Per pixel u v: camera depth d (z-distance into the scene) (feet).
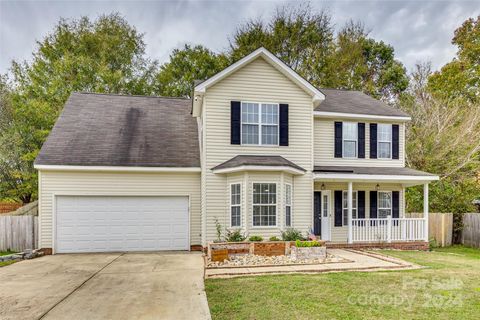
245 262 32.99
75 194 40.81
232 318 17.90
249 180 38.88
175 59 99.04
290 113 43.96
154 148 44.78
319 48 94.99
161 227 42.83
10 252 42.34
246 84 42.83
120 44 95.09
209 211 40.83
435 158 66.23
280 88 43.73
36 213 54.65
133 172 42.22
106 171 41.34
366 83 103.65
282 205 39.42
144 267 31.53
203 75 96.48
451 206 57.93
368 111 51.29
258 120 42.93
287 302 20.38
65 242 40.68
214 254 33.30
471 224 54.03
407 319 17.78
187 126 51.01
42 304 20.83
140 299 21.63
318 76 92.53
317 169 45.88
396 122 52.29
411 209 64.54
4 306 20.48
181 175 43.37
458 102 78.59
